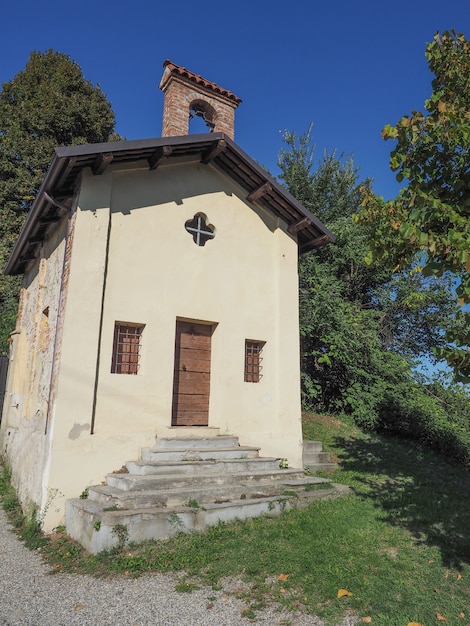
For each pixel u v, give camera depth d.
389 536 5.51
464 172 4.85
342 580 4.34
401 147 5.03
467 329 4.42
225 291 8.48
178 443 7.09
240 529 5.59
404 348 15.90
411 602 3.97
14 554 5.35
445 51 5.11
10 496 8.05
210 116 10.23
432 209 4.51
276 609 3.90
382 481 8.19
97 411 6.71
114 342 7.27
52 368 6.90
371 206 5.50
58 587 4.39
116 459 6.70
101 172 7.15
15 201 18.36
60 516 6.06
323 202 17.77
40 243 9.40
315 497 6.73
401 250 5.15
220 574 4.54
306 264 14.66
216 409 8.01
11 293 17.03
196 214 8.52
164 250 7.87
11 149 18.48
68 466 6.27
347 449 10.35
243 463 7.09
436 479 8.76
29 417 8.42
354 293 16.19
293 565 4.66
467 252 3.82
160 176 8.10
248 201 9.23
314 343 13.70
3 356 13.16
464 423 13.27
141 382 7.18
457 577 4.51
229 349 8.31
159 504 5.58
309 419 12.07
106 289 7.14
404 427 12.41
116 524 4.99
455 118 4.43
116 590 4.29
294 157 18.08
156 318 7.54
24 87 20.12
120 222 7.48
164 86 9.87
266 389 8.64
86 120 20.12
